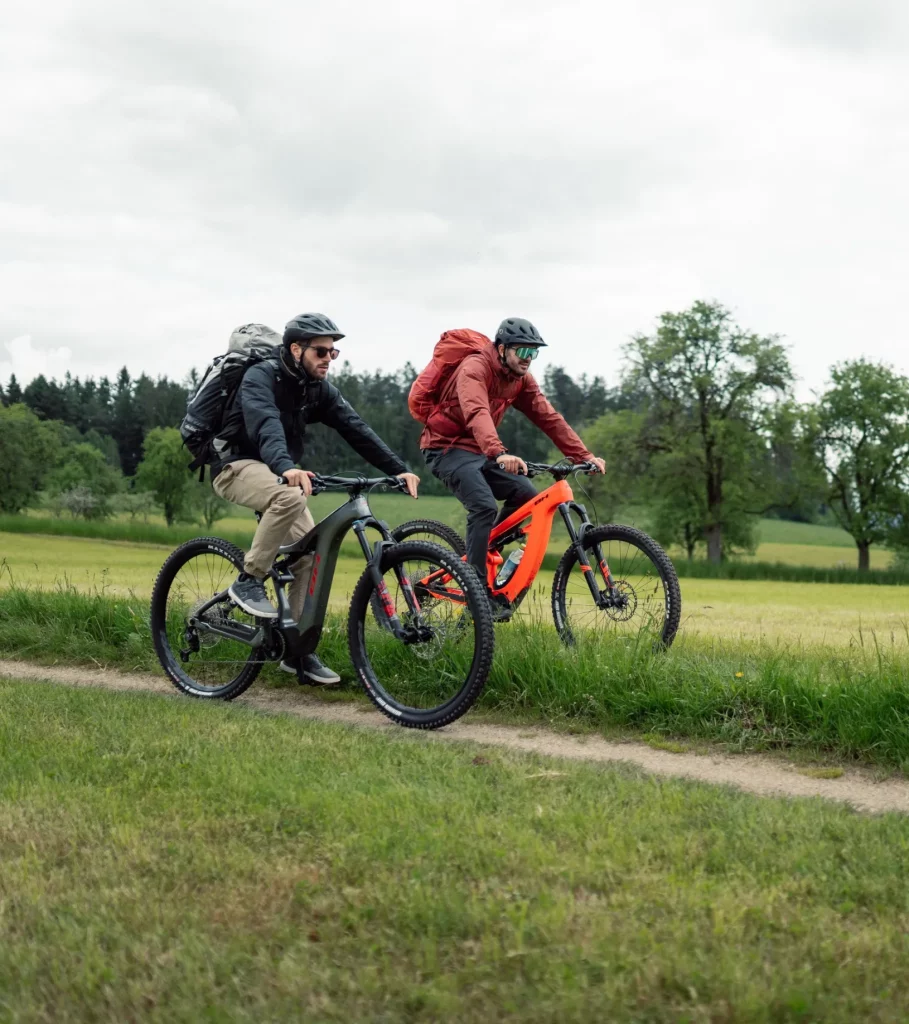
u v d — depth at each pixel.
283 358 5.18
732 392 62.47
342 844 2.90
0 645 7.07
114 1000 2.07
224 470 5.30
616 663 5.11
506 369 5.99
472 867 2.72
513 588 5.98
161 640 5.86
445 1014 2.00
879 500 65.81
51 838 2.96
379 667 5.52
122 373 154.75
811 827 3.10
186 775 3.62
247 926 2.40
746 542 64.06
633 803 3.36
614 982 2.09
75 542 47.19
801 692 4.58
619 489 62.56
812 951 2.24
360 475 5.27
